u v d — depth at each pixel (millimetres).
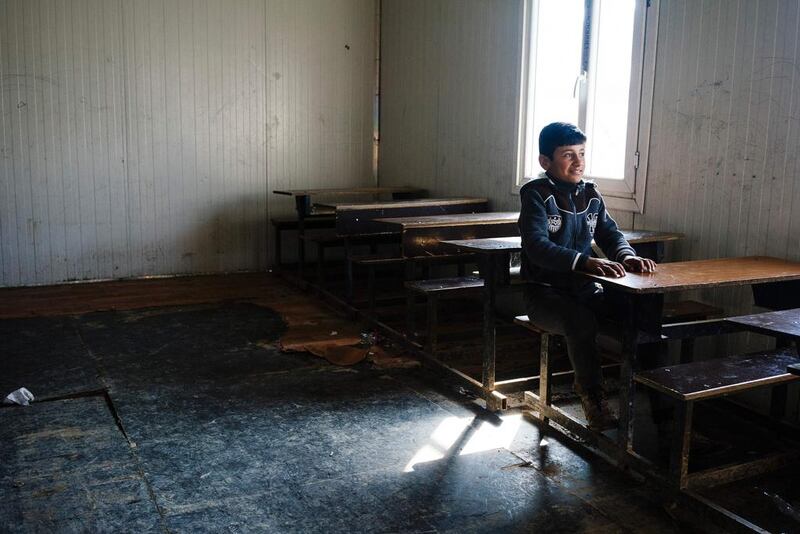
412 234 4270
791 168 3223
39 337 4648
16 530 2340
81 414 3373
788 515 2516
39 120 6098
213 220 6848
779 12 3242
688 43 3707
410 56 6695
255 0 6715
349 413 3439
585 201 2979
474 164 5820
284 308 5504
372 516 2463
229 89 6727
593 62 4406
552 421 3305
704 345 3717
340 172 7301
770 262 3107
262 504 2539
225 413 3422
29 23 5961
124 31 6281
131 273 6605
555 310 2861
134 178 6492
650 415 3410
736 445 3086
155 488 2646
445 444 3082
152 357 4277
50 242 6273
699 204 3701
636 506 2555
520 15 5102
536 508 2533
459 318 5254
